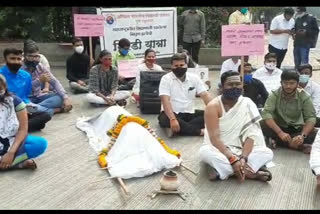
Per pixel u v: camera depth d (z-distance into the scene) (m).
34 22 13.36
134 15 10.27
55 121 6.62
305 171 4.79
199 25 11.41
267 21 23.44
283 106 5.45
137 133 4.85
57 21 13.38
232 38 6.32
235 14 11.22
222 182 4.43
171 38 10.95
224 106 4.53
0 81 4.49
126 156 4.77
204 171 4.71
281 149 5.52
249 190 4.25
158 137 5.42
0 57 12.45
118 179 4.36
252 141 4.50
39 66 6.93
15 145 4.59
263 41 6.34
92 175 4.59
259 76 7.00
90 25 9.04
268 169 4.83
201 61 12.57
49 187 4.29
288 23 10.00
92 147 5.45
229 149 4.50
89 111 7.21
